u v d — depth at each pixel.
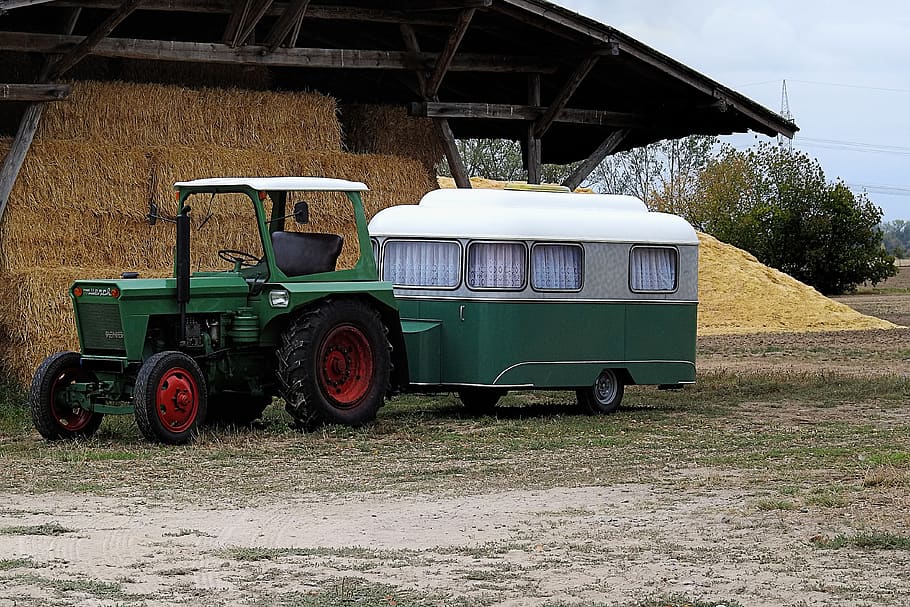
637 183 77.88
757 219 54.78
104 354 11.65
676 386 15.05
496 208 13.98
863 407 15.06
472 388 13.72
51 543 7.33
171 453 10.93
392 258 14.15
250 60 15.70
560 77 19.69
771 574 6.64
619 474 10.05
